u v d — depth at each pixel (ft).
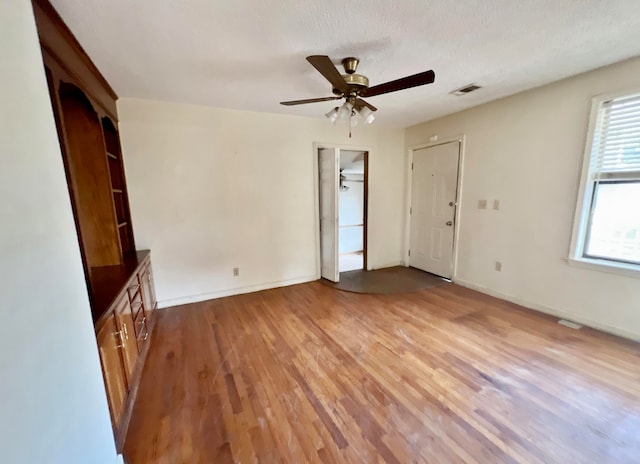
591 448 4.81
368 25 5.74
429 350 7.77
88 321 3.73
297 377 6.75
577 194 8.83
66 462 2.84
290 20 5.53
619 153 8.02
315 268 13.85
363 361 7.33
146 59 6.99
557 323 9.16
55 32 5.28
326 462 4.64
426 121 13.83
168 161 10.50
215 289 11.80
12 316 2.21
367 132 14.37
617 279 8.21
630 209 7.98
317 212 13.50
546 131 9.41
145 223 10.45
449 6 5.17
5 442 1.99
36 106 2.96
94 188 7.66
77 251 3.60
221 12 5.24
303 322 9.55
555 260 9.55
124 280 6.54
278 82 8.54
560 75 8.48
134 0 4.86
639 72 7.34
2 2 2.47
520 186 10.30
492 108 10.92
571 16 5.50
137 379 6.64
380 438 5.07
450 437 5.07
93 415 3.66
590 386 6.25
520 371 6.81
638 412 5.54
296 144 12.62
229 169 11.46
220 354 7.75
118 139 9.53
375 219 15.35
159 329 9.19
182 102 10.36
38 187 2.84
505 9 5.26
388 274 14.65
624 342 7.93
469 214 12.25
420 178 14.71
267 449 4.89
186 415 5.65
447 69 7.92
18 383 2.21
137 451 4.87
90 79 7.14
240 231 11.98
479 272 12.09
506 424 5.32
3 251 2.16
